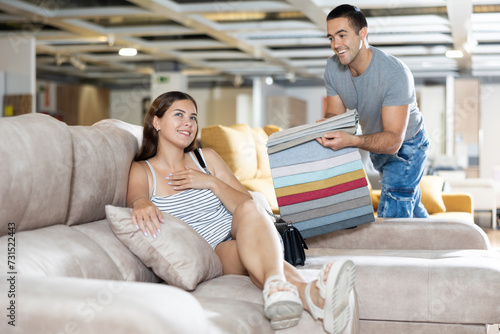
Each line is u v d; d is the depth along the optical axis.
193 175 2.11
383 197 2.99
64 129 1.63
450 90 13.20
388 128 2.54
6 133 1.39
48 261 1.39
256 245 1.78
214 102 16.20
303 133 2.39
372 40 9.00
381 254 2.38
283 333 1.62
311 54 10.39
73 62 11.48
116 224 1.72
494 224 6.38
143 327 1.06
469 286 1.94
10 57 7.99
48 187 1.50
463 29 7.95
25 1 6.97
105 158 1.83
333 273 1.54
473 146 13.02
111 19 8.26
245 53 11.00
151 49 10.13
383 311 2.02
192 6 7.05
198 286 1.80
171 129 2.10
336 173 2.42
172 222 1.84
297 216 2.40
